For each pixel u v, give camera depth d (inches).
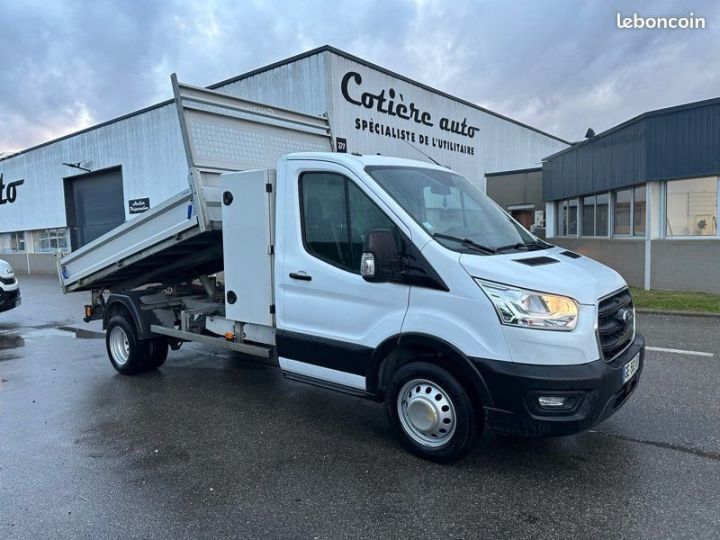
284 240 187.0
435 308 149.9
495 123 1042.7
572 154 719.1
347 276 168.9
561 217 806.5
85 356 321.1
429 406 156.2
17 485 153.3
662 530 122.8
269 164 247.3
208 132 219.9
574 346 135.4
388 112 730.2
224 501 141.3
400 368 162.6
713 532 121.6
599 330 141.4
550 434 137.3
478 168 992.9
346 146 650.2
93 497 145.3
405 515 132.1
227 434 187.9
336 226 173.2
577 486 144.2
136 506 139.9
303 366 184.7
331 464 161.5
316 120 277.4
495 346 140.6
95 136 947.3
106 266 270.2
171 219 229.3
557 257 163.8
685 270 497.0
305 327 182.7
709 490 140.1
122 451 175.6
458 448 152.6
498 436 178.4
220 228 219.0
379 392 169.8
